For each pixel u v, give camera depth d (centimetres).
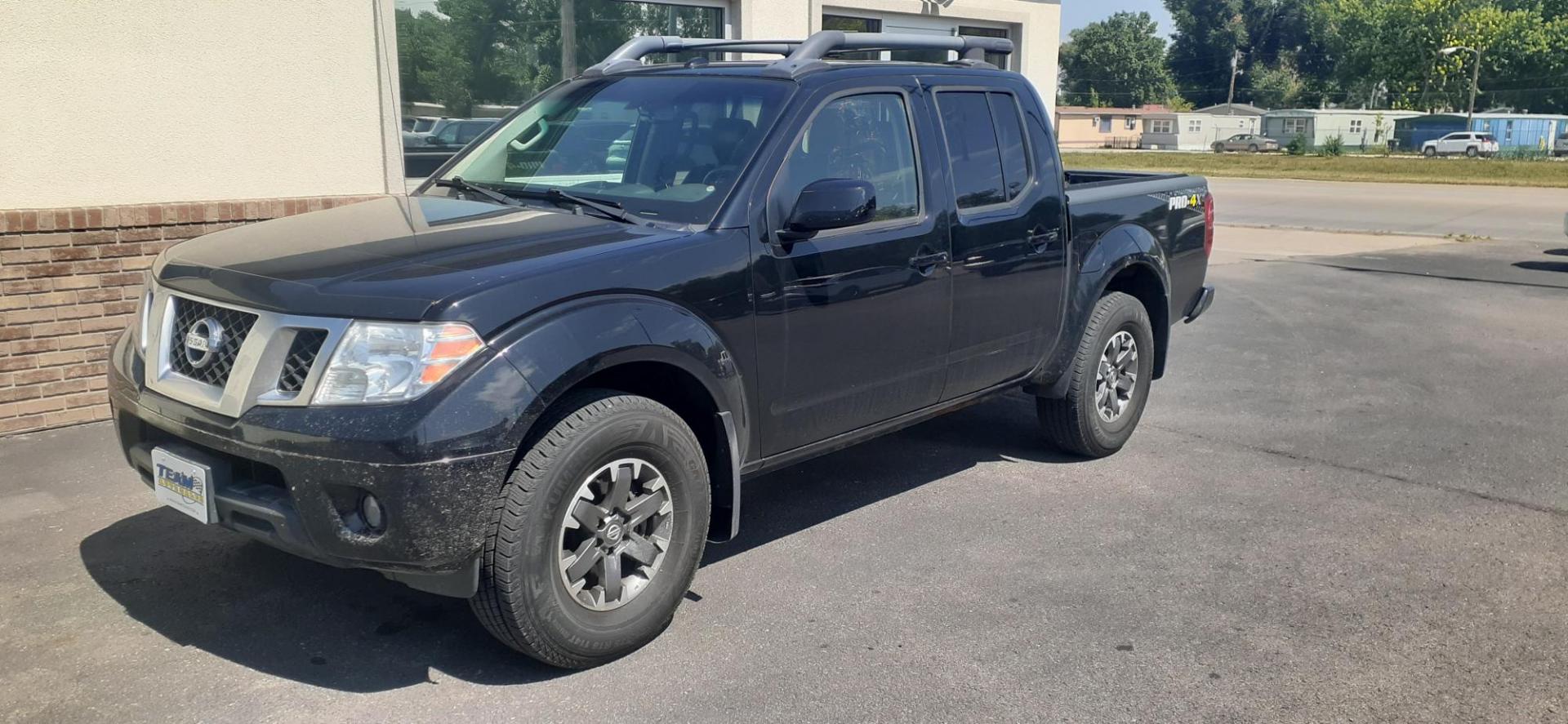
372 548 312
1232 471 568
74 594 403
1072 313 539
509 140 475
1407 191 3153
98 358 610
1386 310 1051
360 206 430
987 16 1216
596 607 351
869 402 443
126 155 624
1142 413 612
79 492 504
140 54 621
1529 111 9675
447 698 339
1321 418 671
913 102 461
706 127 421
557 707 335
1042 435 590
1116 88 12938
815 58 451
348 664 359
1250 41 13638
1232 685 353
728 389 379
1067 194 546
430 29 787
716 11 991
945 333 466
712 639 379
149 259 619
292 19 677
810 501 517
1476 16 9688
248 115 668
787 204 402
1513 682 358
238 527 338
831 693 345
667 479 364
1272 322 987
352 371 311
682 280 365
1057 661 367
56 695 336
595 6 903
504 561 323
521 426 318
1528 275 1293
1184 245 623
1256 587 427
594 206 402
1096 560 451
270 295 327
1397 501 525
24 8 579
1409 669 365
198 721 324
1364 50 10419
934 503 516
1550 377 777
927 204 454
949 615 400
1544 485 549
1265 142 9025
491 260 340
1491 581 435
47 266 585
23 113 586
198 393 337
